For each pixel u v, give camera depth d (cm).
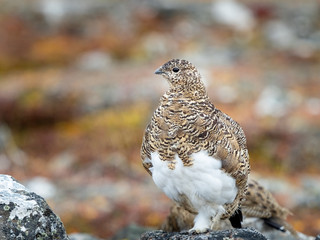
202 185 723
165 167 724
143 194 1389
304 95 1948
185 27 2838
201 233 752
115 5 3062
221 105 1847
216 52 2541
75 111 1895
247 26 2842
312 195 1379
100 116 1839
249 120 1725
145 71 2252
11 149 1697
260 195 1020
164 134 721
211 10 2997
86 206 1306
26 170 1584
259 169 1550
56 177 1522
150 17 2933
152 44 2658
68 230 1214
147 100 1902
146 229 1082
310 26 2839
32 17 2916
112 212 1283
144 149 750
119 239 1044
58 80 2177
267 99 1870
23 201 671
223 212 762
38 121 1878
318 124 1708
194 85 757
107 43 2694
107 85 2044
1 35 2731
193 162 712
